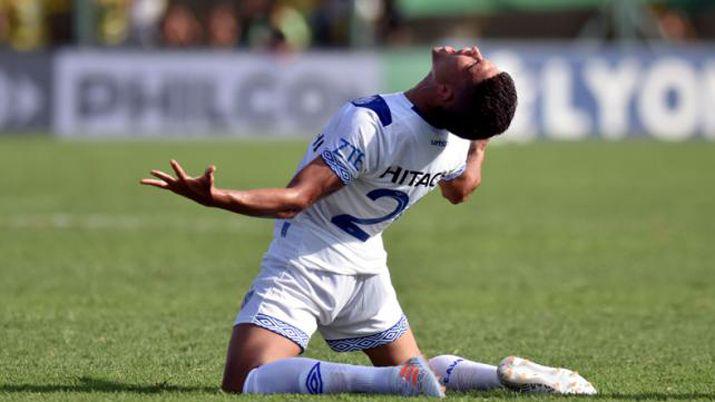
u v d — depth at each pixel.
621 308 32.53
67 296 33.16
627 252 43.47
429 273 38.62
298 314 19.69
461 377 20.77
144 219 51.56
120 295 33.47
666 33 105.31
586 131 93.38
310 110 91.44
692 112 93.88
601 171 74.31
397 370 18.94
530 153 85.56
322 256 19.73
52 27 104.06
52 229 47.75
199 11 109.25
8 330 28.05
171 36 101.00
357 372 19.08
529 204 58.91
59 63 89.44
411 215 54.78
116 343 26.61
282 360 19.30
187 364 24.31
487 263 40.84
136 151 81.62
